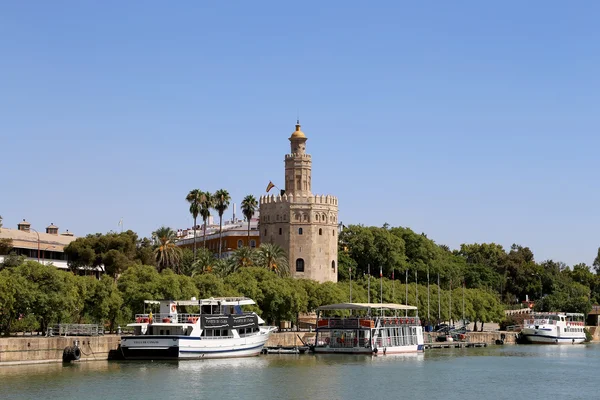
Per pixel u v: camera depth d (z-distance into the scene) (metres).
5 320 114.06
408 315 196.38
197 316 118.88
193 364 114.69
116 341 118.50
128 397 88.12
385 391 99.06
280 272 188.50
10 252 167.62
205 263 177.12
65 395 87.81
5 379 95.69
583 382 111.56
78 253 171.88
